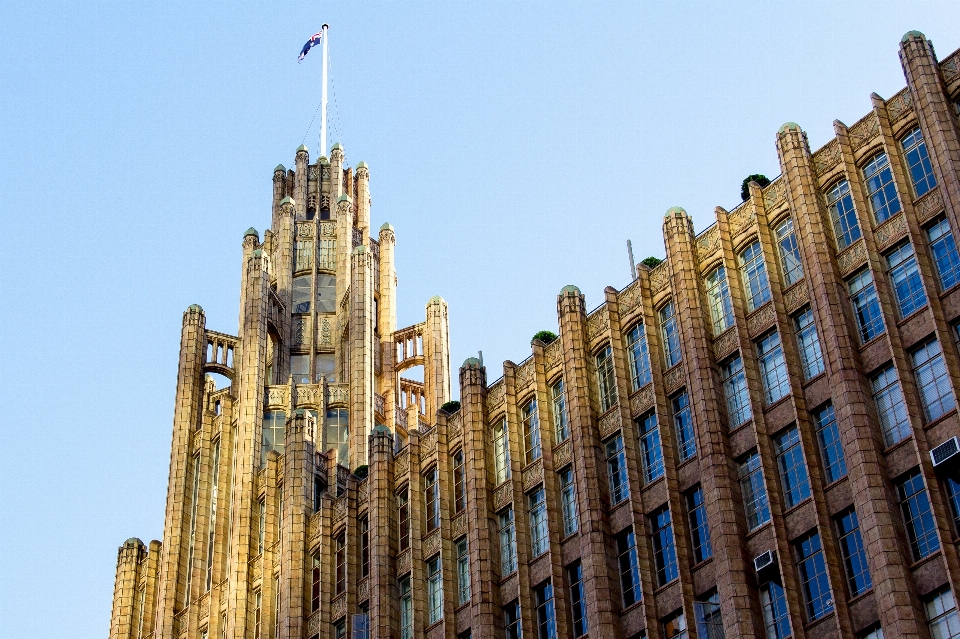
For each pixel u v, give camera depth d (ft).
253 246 344.49
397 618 231.71
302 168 364.38
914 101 192.24
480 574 216.33
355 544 248.52
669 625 191.21
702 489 194.80
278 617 250.98
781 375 194.80
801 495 184.44
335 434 302.45
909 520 171.63
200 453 296.92
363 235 361.10
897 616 163.53
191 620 274.57
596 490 206.59
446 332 330.95
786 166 203.62
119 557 303.89
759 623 180.14
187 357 307.58
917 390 178.40
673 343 210.59
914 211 188.44
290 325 332.39
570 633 202.08
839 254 194.90
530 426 225.97
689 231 214.69
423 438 243.81
